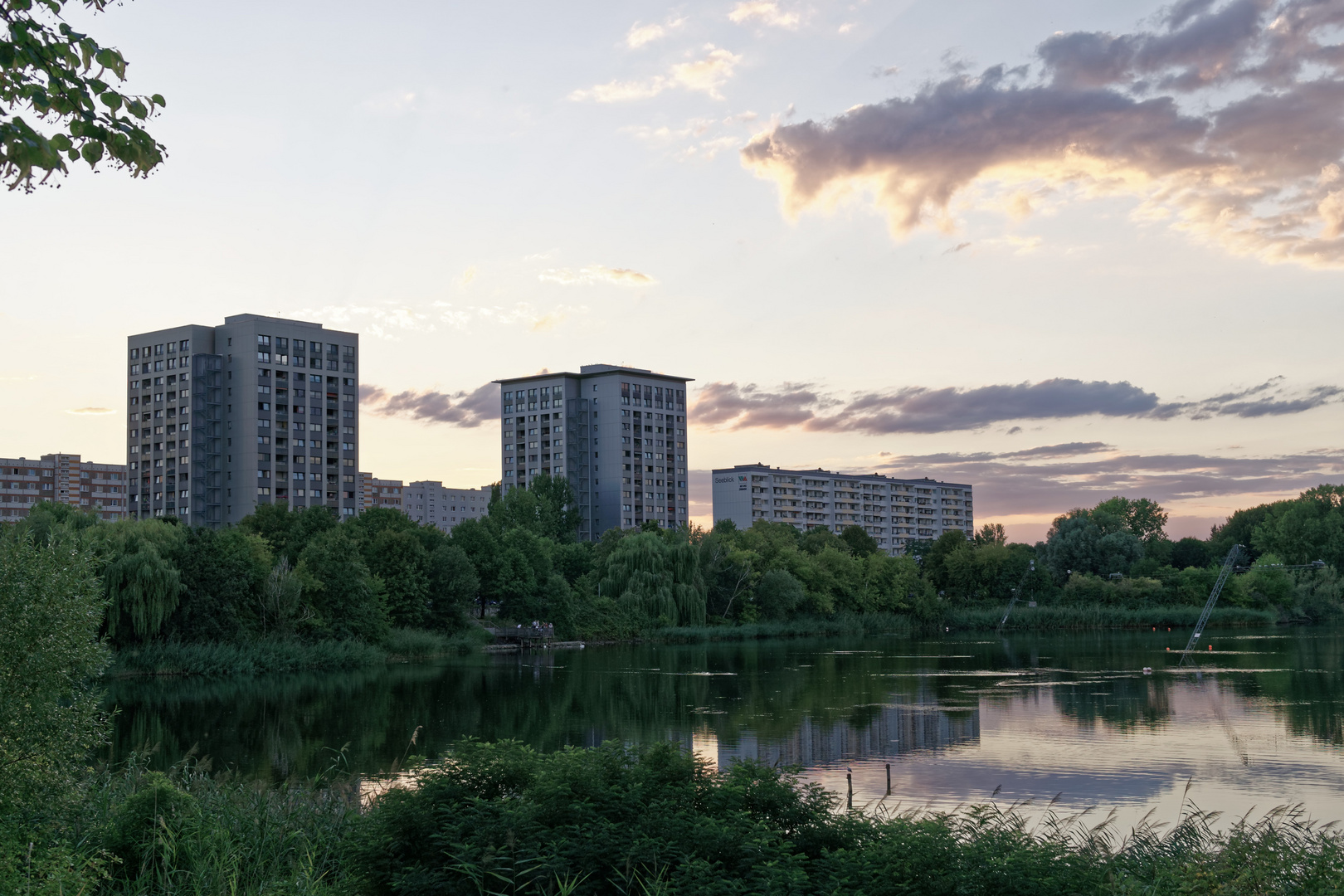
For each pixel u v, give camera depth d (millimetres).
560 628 144750
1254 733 57094
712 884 18062
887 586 190625
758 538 189125
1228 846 22047
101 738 21766
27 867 16562
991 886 19109
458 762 22422
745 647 139500
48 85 11820
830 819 22094
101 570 88750
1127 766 47688
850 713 66812
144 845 20281
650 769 22328
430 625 131250
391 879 19828
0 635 19453
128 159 12227
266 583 105312
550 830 19969
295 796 28078
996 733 58000
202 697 78438
